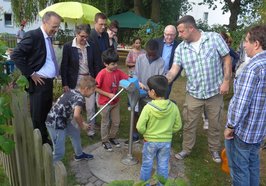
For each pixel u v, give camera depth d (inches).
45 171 77.5
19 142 98.7
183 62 145.3
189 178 141.2
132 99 136.3
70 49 165.8
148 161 121.8
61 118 126.8
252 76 97.3
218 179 141.6
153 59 159.5
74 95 126.4
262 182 142.2
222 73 145.8
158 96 115.2
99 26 181.9
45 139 156.7
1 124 79.7
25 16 564.1
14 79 91.7
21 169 103.0
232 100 105.4
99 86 154.7
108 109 156.7
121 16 620.1
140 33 488.1
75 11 358.0
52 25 142.9
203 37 139.8
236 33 427.5
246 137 104.3
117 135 183.9
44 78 146.0
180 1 750.5
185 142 158.2
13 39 482.0
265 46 98.4
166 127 118.6
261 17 295.4
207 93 144.0
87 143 169.8
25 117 90.1
